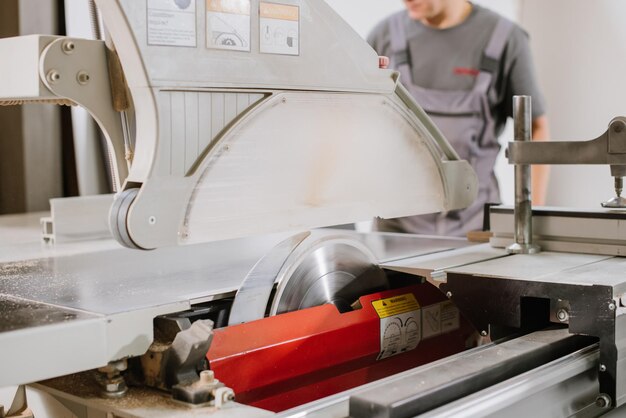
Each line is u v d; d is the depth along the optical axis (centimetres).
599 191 284
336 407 110
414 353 166
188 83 122
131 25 115
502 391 115
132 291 128
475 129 304
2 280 138
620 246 168
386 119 159
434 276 154
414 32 308
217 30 125
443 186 175
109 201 201
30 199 317
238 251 175
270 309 138
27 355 100
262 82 133
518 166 175
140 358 122
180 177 123
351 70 149
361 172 155
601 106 283
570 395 135
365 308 153
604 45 279
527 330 151
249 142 132
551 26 289
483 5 298
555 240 178
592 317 132
